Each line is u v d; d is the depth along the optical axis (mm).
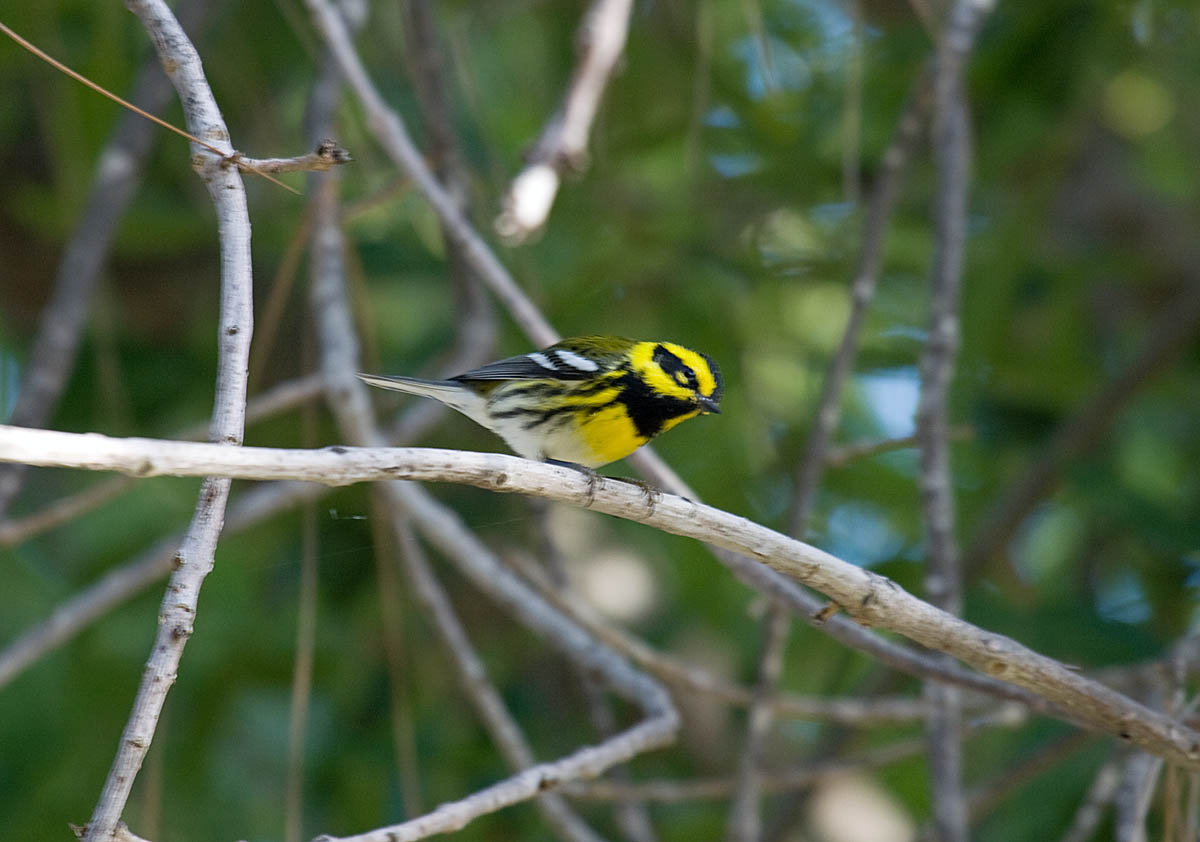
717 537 5879
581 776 7297
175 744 11539
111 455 4211
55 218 12266
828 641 13664
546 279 12766
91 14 11781
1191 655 8234
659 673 9531
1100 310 14922
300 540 12734
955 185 9438
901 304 14062
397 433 10781
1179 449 13844
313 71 11648
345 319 9688
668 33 12336
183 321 14086
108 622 11820
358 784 11938
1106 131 14859
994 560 13023
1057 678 6258
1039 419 13188
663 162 13586
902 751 9602
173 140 12547
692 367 9844
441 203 8797
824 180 12992
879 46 12328
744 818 8977
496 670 13242
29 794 10789
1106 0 12000
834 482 14062
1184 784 9055
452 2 12992
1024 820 10969
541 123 13625
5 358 14539
